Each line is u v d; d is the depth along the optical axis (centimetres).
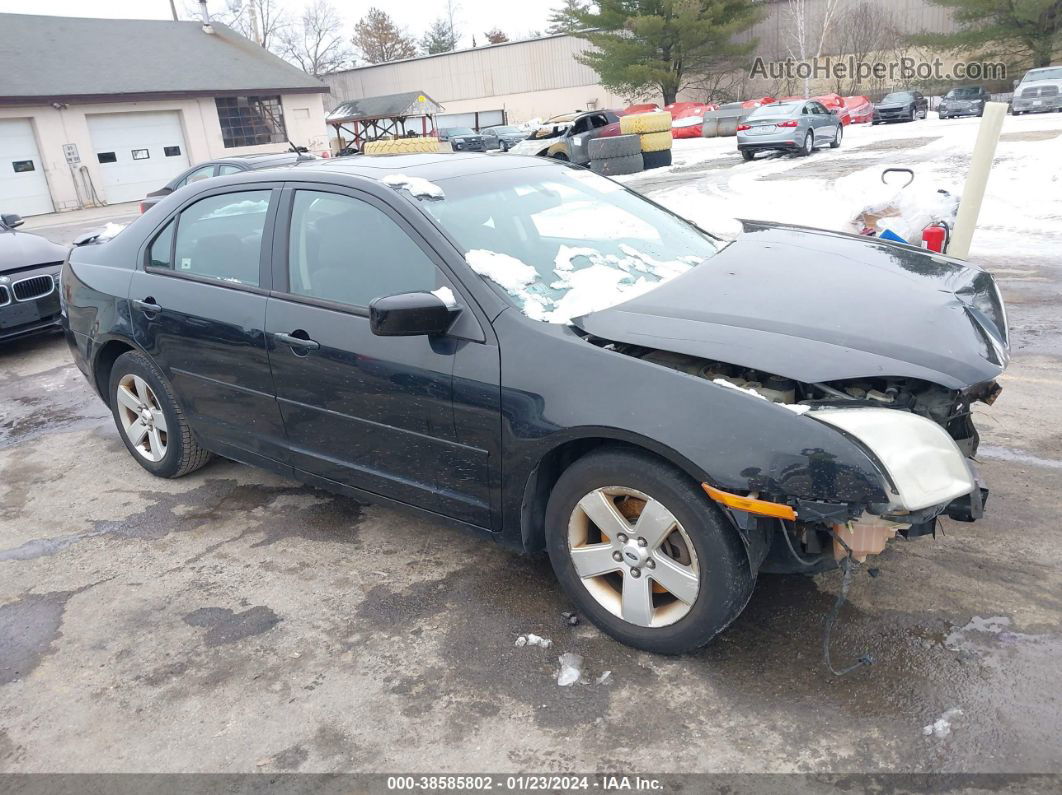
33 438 534
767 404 236
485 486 294
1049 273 743
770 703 249
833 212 1045
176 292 389
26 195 2583
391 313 269
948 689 248
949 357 247
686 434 239
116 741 254
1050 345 554
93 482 455
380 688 270
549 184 375
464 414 287
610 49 4359
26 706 274
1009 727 231
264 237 354
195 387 394
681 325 265
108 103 2719
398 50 8294
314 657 288
